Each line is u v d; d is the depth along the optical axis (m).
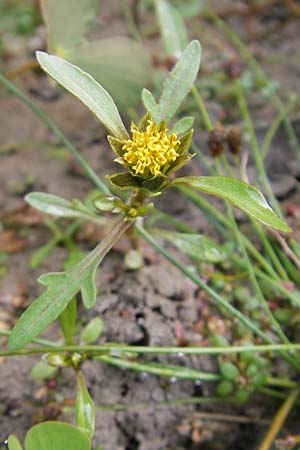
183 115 0.20
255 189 0.12
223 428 0.15
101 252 0.13
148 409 0.15
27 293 0.17
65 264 0.16
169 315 0.16
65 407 0.15
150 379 0.15
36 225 0.19
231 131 0.16
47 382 0.15
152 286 0.16
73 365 0.13
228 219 0.17
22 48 0.23
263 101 0.21
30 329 0.12
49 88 0.21
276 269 0.17
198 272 0.16
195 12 0.23
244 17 0.24
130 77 0.18
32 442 0.12
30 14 0.23
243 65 0.22
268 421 0.15
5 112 0.21
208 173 0.19
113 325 0.16
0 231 0.18
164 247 0.17
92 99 0.12
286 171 0.19
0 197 0.19
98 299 0.16
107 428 0.15
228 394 0.15
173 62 0.18
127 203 0.14
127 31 0.23
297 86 0.21
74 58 0.18
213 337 0.15
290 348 0.14
